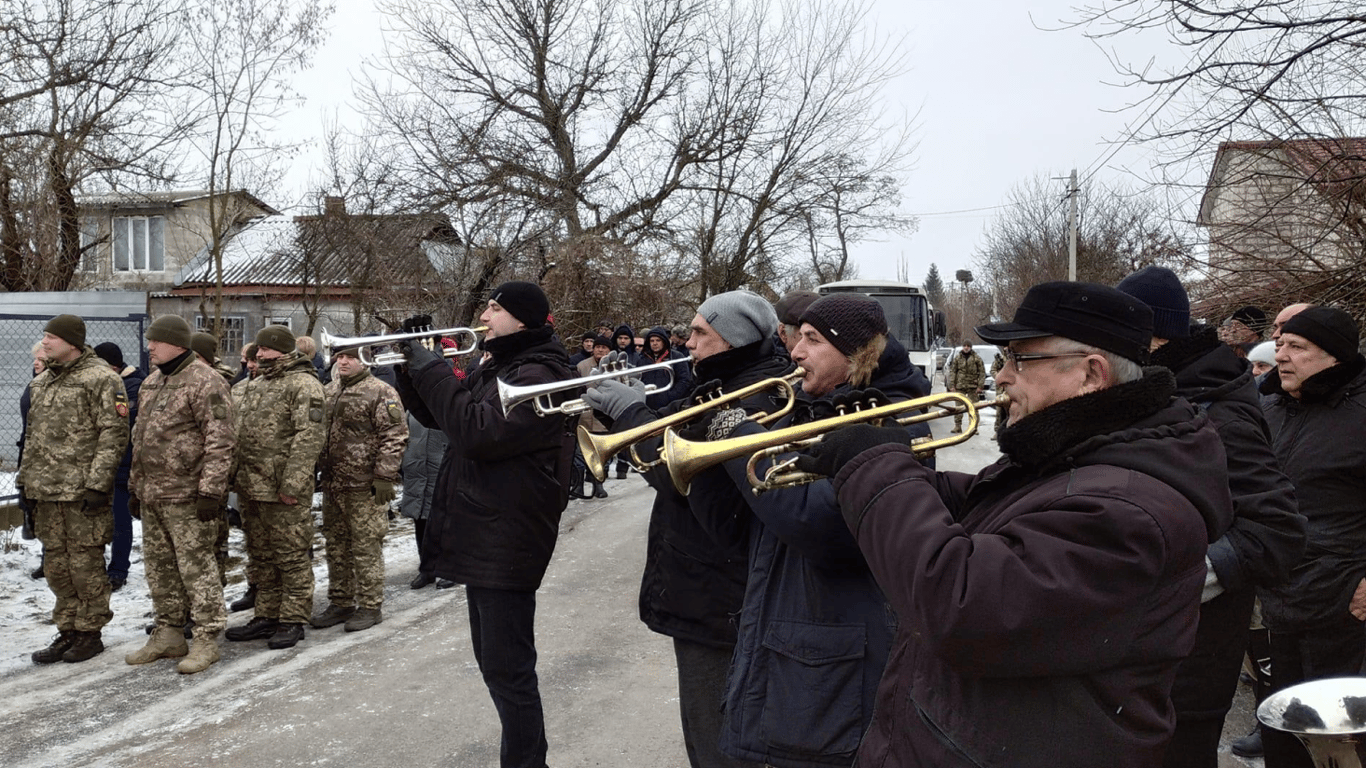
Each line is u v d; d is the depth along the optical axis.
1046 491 1.58
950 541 1.52
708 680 2.76
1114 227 30.62
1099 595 1.44
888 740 1.69
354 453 5.81
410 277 15.58
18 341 11.00
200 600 5.02
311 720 4.29
